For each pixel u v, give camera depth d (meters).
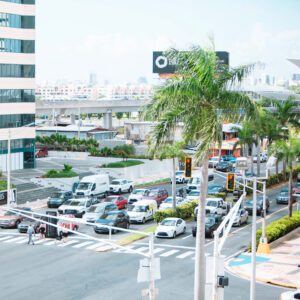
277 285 42.53
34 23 101.62
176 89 34.50
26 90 102.25
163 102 35.19
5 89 99.31
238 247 54.16
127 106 167.62
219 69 35.91
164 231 57.91
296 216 62.66
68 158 119.25
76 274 44.34
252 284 36.25
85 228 63.72
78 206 67.62
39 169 103.31
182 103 35.31
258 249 51.75
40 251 52.12
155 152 36.88
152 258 29.30
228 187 43.78
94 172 101.50
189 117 35.06
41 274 44.31
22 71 101.56
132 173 103.00
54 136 125.62
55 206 74.56
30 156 103.81
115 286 41.09
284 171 98.00
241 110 35.62
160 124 35.19
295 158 62.78
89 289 40.31
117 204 72.19
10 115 100.44
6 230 62.03
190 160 41.06
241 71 35.69
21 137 102.44
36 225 60.12
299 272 45.47
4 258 49.50
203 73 34.78
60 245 54.75
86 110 159.50
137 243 55.75
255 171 109.56
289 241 56.38
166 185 96.06
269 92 165.25
